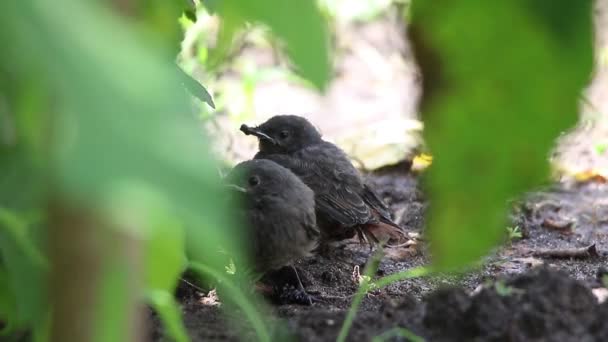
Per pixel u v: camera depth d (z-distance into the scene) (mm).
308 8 484
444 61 616
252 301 2520
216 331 2240
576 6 597
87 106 383
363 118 5555
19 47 385
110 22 405
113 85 389
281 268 2875
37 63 385
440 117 627
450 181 643
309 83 485
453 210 648
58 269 467
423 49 618
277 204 2824
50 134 408
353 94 6031
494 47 609
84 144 378
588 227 3756
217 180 442
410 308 2182
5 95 511
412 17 617
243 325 2277
